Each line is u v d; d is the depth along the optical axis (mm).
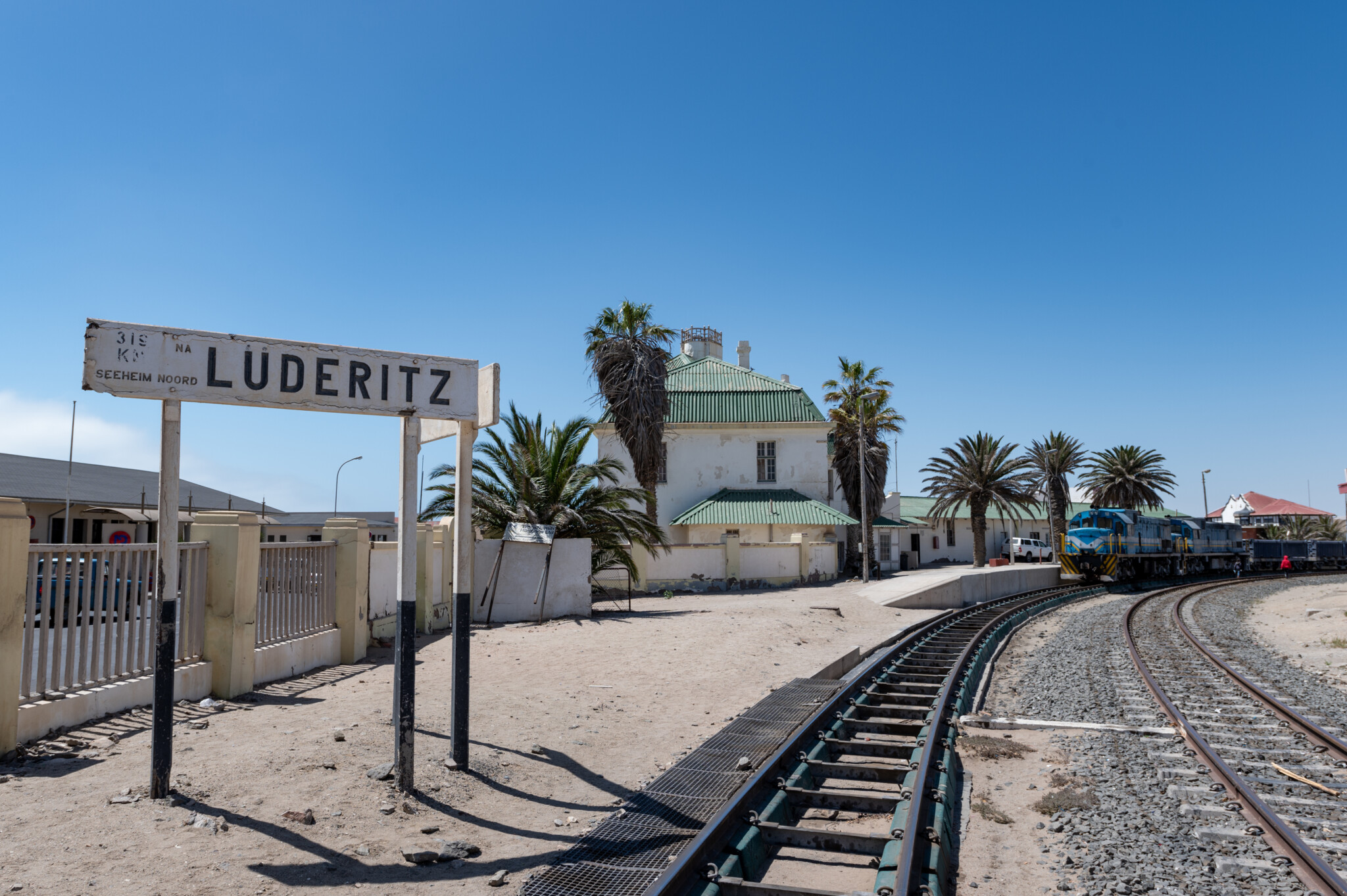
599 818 6449
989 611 24688
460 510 7500
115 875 4828
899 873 4816
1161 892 5160
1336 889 5008
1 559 6672
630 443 30781
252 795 6234
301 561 11523
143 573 8680
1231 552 51094
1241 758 8477
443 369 7070
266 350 6449
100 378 5898
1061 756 8508
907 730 9344
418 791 6648
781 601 26469
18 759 6727
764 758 7961
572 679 11664
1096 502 57094
